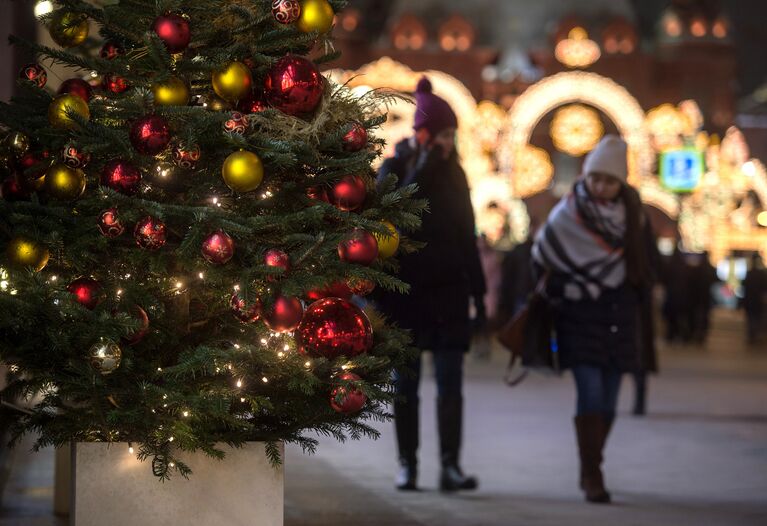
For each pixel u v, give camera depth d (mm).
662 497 12633
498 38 132250
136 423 6984
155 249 6887
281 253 6898
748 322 50000
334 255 7250
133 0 7289
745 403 23250
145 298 7070
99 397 6977
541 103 111125
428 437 17500
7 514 10250
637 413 20500
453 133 12805
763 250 108125
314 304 7258
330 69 7832
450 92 110375
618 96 111125
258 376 7148
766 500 12516
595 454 12453
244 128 6934
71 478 7305
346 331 7172
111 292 6992
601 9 132500
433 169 12633
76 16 7773
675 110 115312
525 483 13461
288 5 7113
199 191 7109
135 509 7109
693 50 131625
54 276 7109
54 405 7270
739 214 108938
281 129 7090
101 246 7055
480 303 13008
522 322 13070
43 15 7777
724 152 110312
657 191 109750
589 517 11344
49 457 13656
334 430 7688
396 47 128875
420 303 12578
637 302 13047
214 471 7191
